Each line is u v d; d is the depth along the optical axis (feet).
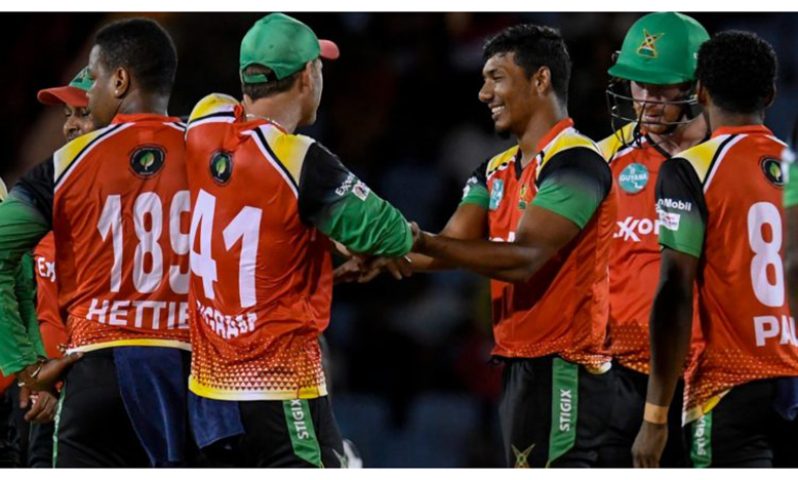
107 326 57.31
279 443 54.29
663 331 53.93
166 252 57.36
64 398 57.82
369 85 129.59
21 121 125.39
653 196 64.08
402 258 57.26
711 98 55.67
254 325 54.19
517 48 59.82
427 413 111.24
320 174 53.11
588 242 58.75
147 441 57.21
